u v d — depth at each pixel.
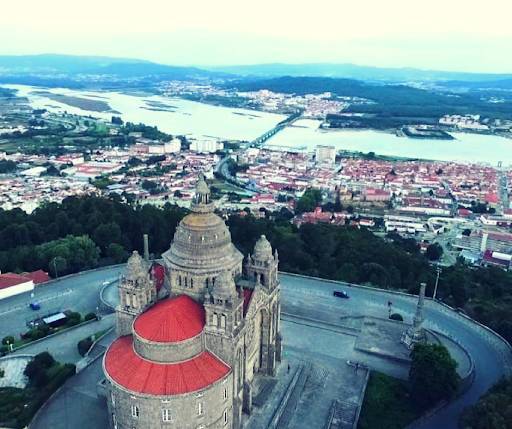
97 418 132.62
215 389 112.88
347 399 143.50
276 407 133.88
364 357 165.38
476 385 155.50
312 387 148.38
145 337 112.25
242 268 150.62
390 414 139.75
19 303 198.50
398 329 183.62
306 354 165.25
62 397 140.75
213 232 129.12
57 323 182.62
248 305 126.94
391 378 154.50
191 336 114.12
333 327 184.00
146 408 108.50
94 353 163.00
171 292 131.88
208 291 122.81
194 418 111.19
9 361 159.88
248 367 134.62
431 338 177.88
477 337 182.25
